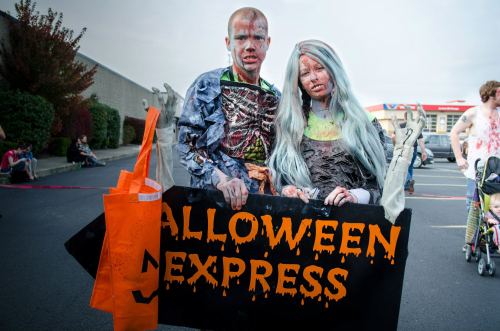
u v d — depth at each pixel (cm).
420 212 751
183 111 198
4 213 609
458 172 1722
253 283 179
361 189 191
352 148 190
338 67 194
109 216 155
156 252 163
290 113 196
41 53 1485
